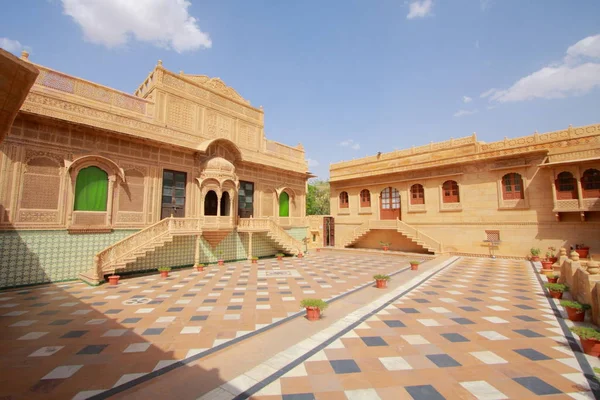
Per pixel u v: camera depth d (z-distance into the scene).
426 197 21.22
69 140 11.49
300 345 5.43
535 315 7.16
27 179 10.46
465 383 4.14
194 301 8.53
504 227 17.72
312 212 46.16
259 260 17.80
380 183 23.78
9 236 9.98
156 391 3.93
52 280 10.80
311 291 9.78
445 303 8.25
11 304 8.17
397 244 22.39
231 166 16.20
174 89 15.68
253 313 7.40
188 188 15.26
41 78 11.30
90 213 11.87
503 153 17.77
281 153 21.70
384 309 7.71
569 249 15.45
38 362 4.78
